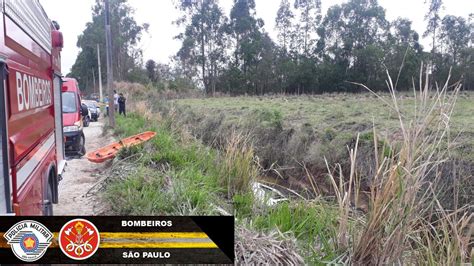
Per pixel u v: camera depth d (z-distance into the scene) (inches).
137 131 503.2
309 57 2383.1
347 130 549.3
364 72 2098.9
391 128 332.5
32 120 138.4
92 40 2033.7
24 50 130.6
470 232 115.3
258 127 565.9
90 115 922.1
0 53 95.6
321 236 148.6
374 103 1024.9
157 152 319.9
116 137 519.8
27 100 130.7
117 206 206.5
